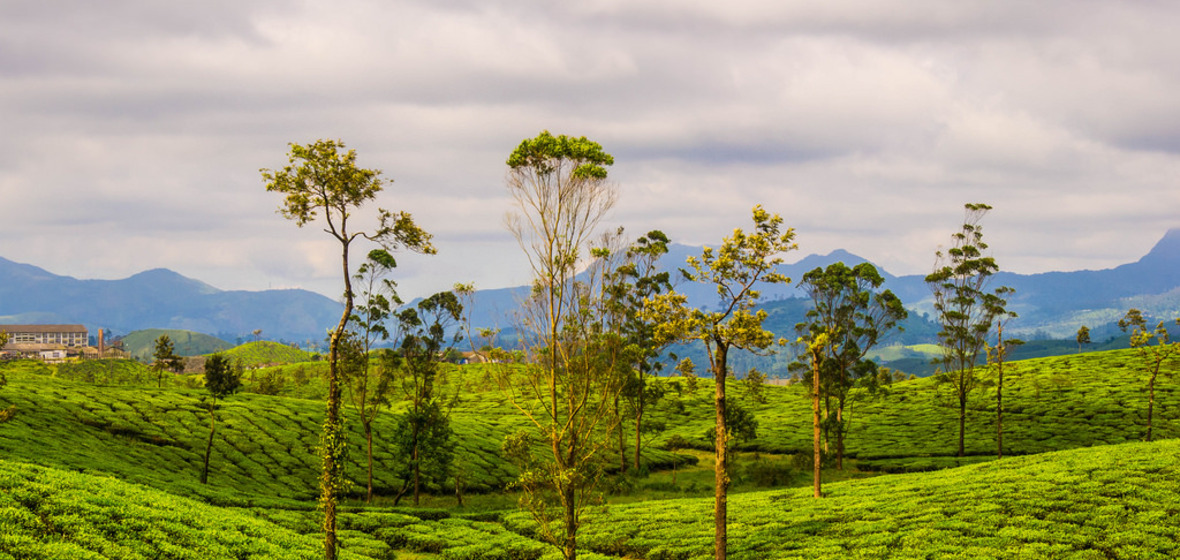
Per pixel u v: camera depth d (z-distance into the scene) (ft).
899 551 142.82
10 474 131.23
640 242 252.83
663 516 203.10
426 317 280.92
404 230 137.90
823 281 272.72
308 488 286.05
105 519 120.67
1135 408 392.06
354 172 134.41
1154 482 169.58
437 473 270.26
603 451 135.95
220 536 134.92
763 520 186.70
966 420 414.82
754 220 142.61
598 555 167.84
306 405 410.93
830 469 330.13
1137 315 311.06
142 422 328.08
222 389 276.21
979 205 323.16
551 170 125.80
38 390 355.56
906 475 239.09
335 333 137.59
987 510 163.22
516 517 219.82
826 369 304.91
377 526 206.28
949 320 340.80
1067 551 134.51
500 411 510.58
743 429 305.12
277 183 134.00
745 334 140.77
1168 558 128.57
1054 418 395.14
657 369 324.19
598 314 127.24
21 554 95.91
